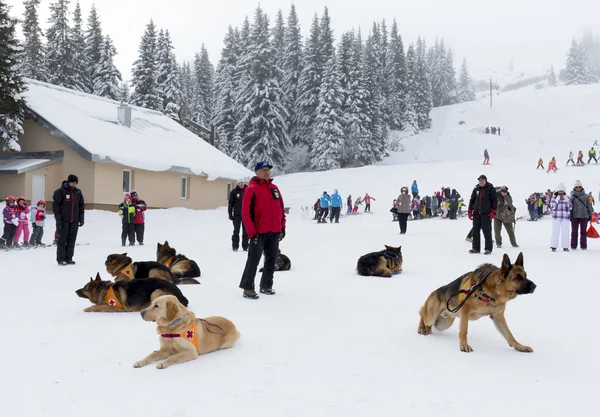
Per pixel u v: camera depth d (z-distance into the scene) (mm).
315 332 5707
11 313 6578
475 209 13281
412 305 7254
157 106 51594
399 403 3732
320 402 3736
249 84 59625
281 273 10406
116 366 4488
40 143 27062
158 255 9938
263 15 62969
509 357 4891
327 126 60438
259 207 7793
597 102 98438
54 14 49781
